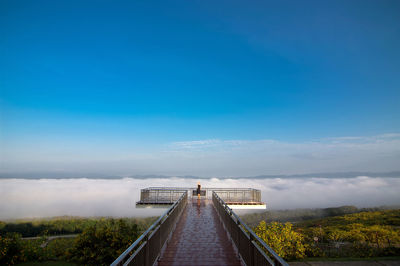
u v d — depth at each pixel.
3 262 24.52
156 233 5.59
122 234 20.03
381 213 63.50
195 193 21.28
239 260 5.86
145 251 4.34
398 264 21.38
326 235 39.88
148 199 18.98
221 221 10.37
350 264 22.31
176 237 8.06
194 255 6.27
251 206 18.09
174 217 9.15
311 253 28.67
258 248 3.85
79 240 19.02
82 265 18.39
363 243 32.59
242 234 5.48
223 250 6.68
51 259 26.67
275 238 26.00
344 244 32.88
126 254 2.91
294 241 27.42
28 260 26.06
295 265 23.75
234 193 20.47
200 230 9.06
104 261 18.30
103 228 20.11
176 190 19.52
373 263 22.19
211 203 17.69
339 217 65.88
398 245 30.94
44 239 40.53
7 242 25.61
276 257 2.78
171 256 6.19
